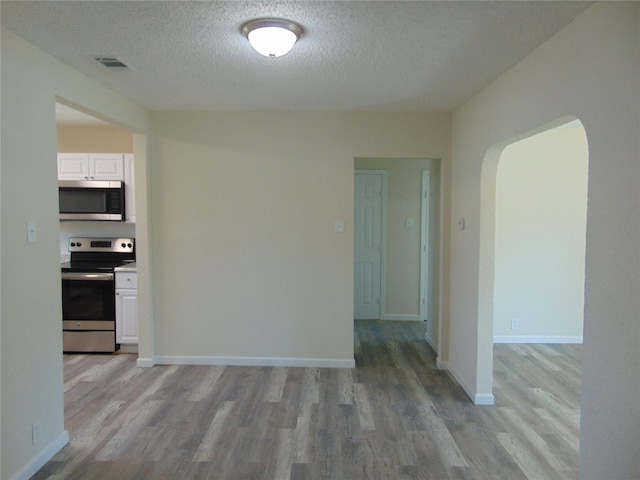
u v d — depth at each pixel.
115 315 4.14
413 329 5.21
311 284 3.86
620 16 1.62
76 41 2.22
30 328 2.24
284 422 2.84
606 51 1.71
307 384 3.49
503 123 2.70
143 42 2.24
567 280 4.59
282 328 3.90
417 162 5.54
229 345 3.91
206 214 3.83
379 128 3.76
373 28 2.05
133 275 4.10
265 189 3.81
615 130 1.65
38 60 2.31
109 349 4.16
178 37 2.18
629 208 1.57
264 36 2.02
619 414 1.63
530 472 2.31
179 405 3.08
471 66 2.56
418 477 2.26
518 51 2.32
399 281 5.62
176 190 3.81
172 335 3.91
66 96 2.58
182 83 2.95
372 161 5.53
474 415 2.97
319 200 3.81
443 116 3.76
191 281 3.87
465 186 3.41
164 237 3.84
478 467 2.35
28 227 2.22
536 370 3.85
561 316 4.61
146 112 3.71
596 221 1.76
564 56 2.02
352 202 3.80
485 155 3.01
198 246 3.85
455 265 3.67
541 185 4.54
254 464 2.36
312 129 3.77
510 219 4.55
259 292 3.87
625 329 1.60
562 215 4.55
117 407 3.04
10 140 2.09
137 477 2.24
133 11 1.89
